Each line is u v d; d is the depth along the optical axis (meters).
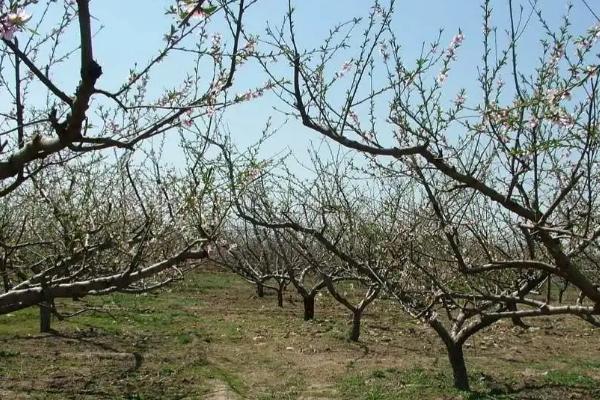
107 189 7.48
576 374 10.02
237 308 18.00
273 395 8.86
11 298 4.45
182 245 7.06
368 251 8.30
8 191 3.52
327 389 9.12
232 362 10.95
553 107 3.60
